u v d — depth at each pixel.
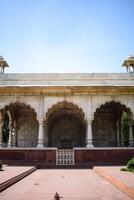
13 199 6.00
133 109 17.02
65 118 20.95
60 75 17.95
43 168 15.21
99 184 8.34
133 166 11.00
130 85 17.42
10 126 20.11
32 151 16.19
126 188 6.53
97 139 20.44
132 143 17.78
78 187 7.73
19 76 18.02
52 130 20.80
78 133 20.69
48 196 6.31
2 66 19.27
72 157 16.06
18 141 20.39
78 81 17.84
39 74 18.02
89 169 14.55
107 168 12.77
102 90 17.06
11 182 8.19
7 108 18.53
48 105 17.02
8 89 17.05
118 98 17.12
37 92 17.11
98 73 18.09
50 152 16.16
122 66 19.78
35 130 20.50
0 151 16.22
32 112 20.61
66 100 17.03
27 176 10.70
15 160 16.06
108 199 5.99
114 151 16.11
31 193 6.74
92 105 16.97
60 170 13.88
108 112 20.77
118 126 20.42
